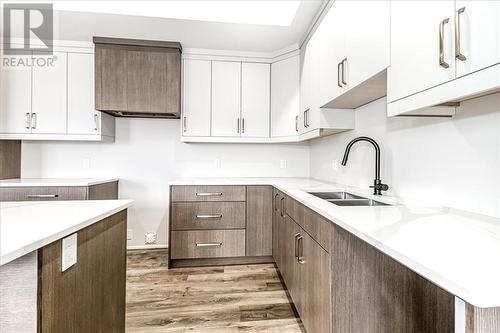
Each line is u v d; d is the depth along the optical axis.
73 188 2.57
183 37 2.77
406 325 1.27
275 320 1.88
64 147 3.18
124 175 3.28
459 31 0.86
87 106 2.88
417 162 1.56
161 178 3.34
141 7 2.28
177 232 2.79
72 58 2.86
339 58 1.80
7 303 0.77
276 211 2.66
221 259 2.90
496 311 0.55
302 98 2.76
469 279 0.54
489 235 0.86
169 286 2.38
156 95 2.88
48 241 0.78
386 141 1.87
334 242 1.25
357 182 2.27
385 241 0.79
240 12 2.34
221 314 1.94
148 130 3.32
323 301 1.33
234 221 2.86
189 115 3.05
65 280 0.90
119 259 1.33
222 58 3.09
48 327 0.81
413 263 0.66
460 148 1.26
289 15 2.36
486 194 1.13
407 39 1.12
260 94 3.15
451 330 1.29
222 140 3.10
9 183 2.53
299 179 3.23
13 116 2.79
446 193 1.35
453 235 0.86
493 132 1.10
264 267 2.82
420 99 1.05
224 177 3.41
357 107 2.25
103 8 2.28
